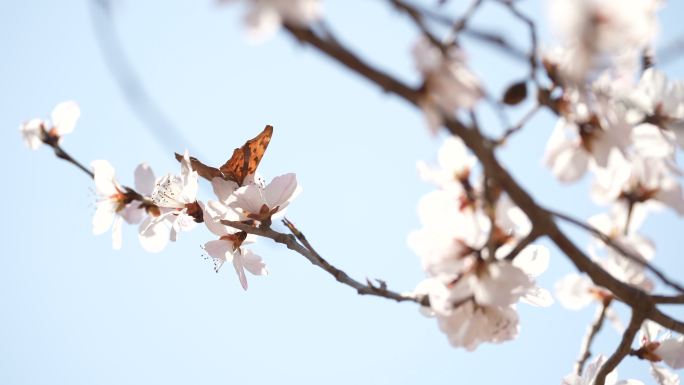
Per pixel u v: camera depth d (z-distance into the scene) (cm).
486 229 103
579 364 110
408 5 97
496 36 97
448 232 103
